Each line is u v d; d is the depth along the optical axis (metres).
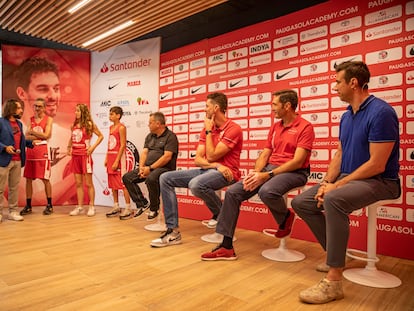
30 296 1.65
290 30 3.12
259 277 1.95
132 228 3.35
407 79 2.46
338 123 2.81
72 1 3.50
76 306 1.54
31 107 4.80
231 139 2.63
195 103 3.98
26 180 4.29
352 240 2.68
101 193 4.93
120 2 3.51
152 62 4.47
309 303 1.58
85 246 2.63
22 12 3.80
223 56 3.67
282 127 2.51
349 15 2.75
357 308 1.54
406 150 2.45
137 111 4.61
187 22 4.77
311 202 1.95
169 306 1.55
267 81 3.29
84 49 5.32
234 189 2.30
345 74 1.85
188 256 2.38
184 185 2.79
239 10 4.43
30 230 3.23
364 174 1.69
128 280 1.89
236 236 3.07
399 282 1.85
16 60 4.73
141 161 3.51
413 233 2.40
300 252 2.51
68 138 4.96
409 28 2.45
